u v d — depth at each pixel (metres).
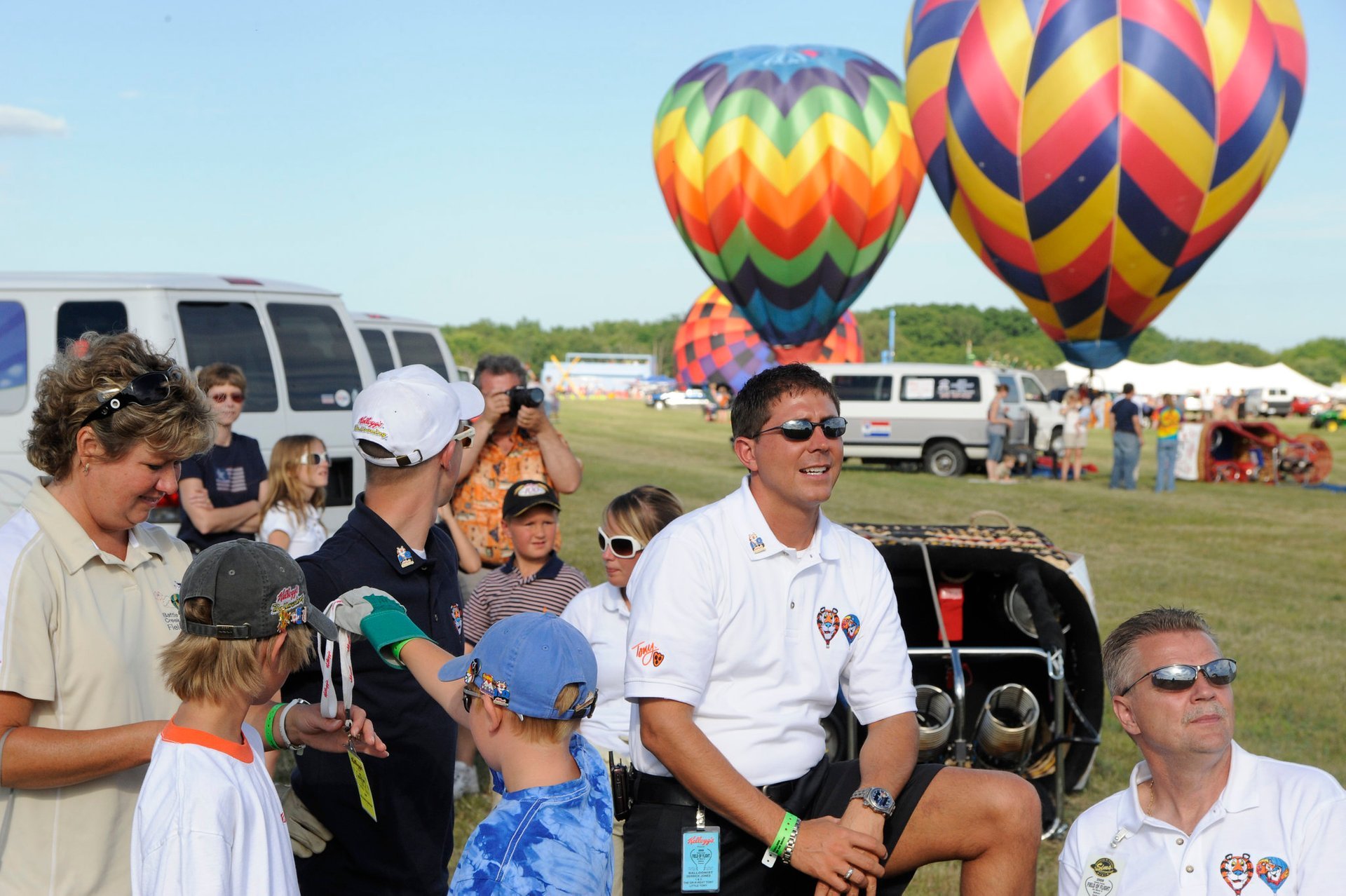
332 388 7.94
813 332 23.30
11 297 7.10
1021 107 14.75
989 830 2.52
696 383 44.34
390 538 2.70
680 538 2.58
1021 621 5.24
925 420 22.70
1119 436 20.69
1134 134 14.16
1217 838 2.48
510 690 2.06
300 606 2.11
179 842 1.93
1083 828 2.69
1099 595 10.34
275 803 2.13
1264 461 22.70
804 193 21.23
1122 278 15.21
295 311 7.89
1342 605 10.12
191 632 2.03
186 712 2.07
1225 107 14.04
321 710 2.36
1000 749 4.91
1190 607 9.83
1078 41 14.21
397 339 13.59
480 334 135.50
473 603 4.68
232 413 6.10
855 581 2.72
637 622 2.55
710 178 21.81
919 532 5.39
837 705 4.99
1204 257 15.04
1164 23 13.96
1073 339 16.30
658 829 2.63
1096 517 16.22
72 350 2.32
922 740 4.88
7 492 7.00
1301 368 126.56
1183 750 2.47
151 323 7.21
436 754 2.72
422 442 2.68
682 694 2.51
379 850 2.66
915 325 127.25
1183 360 129.75
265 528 5.58
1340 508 18.03
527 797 2.07
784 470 2.53
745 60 22.19
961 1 15.81
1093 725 5.08
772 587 2.59
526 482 4.60
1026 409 23.31
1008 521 5.64
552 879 2.01
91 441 2.23
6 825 2.22
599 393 77.25
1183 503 18.33
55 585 2.23
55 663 2.22
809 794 2.63
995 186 15.24
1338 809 2.40
